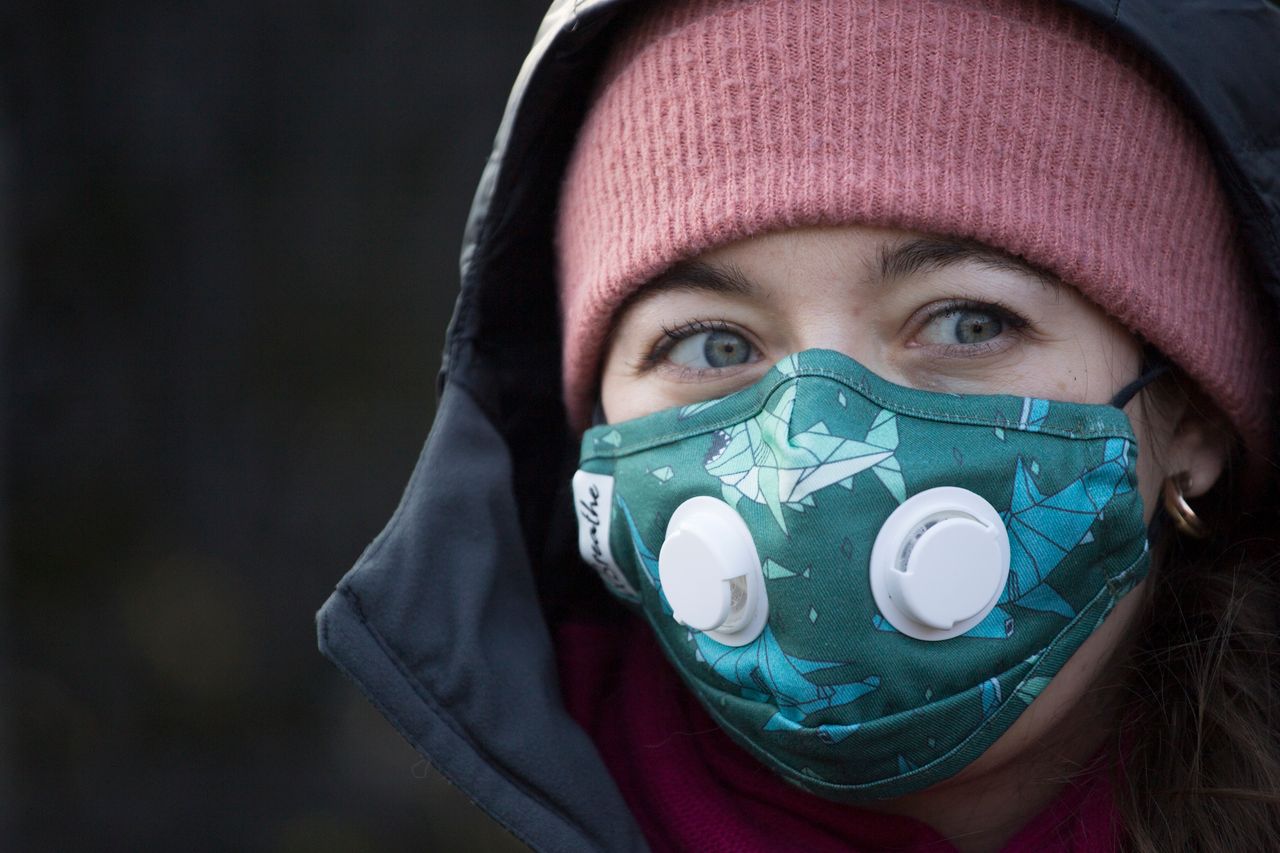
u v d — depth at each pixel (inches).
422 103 170.2
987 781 53.3
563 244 59.1
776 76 49.1
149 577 163.6
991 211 47.8
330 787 154.8
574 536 64.5
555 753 54.1
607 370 56.2
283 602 164.6
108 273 167.0
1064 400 49.8
